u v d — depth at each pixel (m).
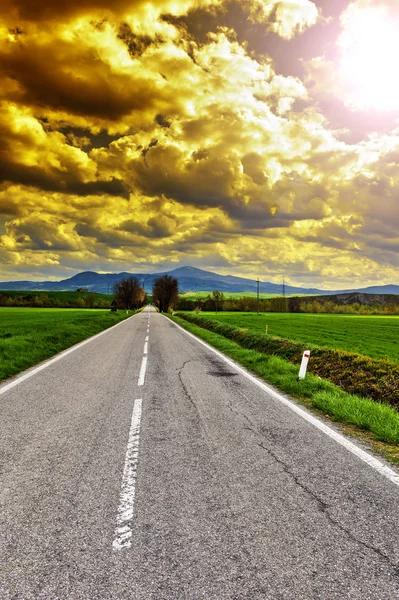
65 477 3.90
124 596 2.28
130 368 10.72
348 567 2.59
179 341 18.73
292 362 13.13
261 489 3.72
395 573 2.54
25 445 4.81
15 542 2.80
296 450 4.82
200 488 3.71
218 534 2.94
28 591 2.32
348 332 35.25
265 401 7.36
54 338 16.86
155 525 3.05
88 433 5.29
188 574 2.48
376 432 5.48
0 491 3.59
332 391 8.11
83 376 9.49
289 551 2.74
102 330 26.45
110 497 3.49
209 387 8.50
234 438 5.21
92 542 2.81
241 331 21.56
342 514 3.29
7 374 9.50
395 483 3.94
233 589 2.35
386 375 9.21
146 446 4.83
